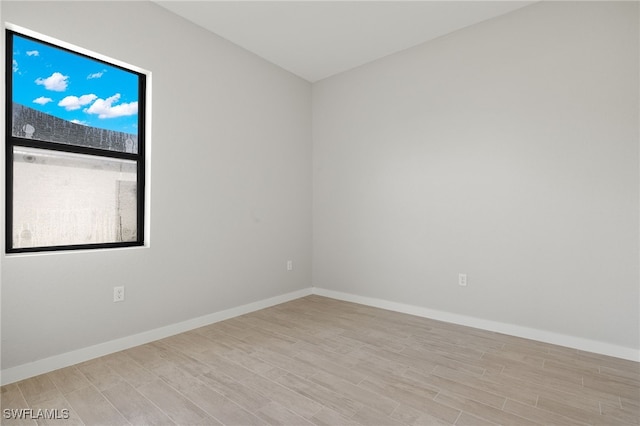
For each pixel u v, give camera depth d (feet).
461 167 10.16
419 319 10.66
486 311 9.71
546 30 8.71
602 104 8.00
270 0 8.70
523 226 9.08
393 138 11.68
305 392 6.25
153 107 8.77
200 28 9.91
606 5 7.96
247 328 9.77
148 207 8.75
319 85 13.85
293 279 13.16
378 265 12.08
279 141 12.53
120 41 8.12
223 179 10.52
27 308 6.74
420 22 9.78
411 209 11.24
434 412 5.63
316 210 13.94
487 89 9.66
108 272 7.94
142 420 5.40
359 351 8.13
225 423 5.32
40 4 6.91
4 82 6.48
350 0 8.73
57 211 7.51
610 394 6.18
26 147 7.07
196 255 9.78
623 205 7.76
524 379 6.74
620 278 7.79
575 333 8.34
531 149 8.95
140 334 8.52
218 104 10.38
